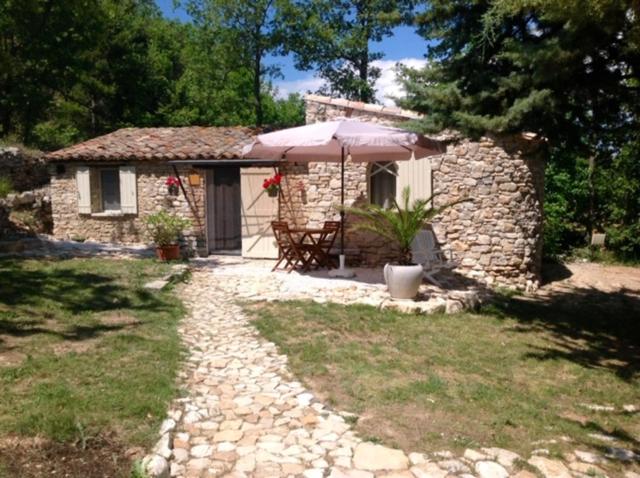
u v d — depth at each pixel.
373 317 7.57
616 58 6.70
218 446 3.71
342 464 3.53
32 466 3.19
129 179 13.28
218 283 9.53
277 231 11.51
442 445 3.91
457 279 11.27
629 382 6.05
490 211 11.44
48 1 15.31
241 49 19.33
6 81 16.56
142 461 3.29
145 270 9.85
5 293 7.37
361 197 11.70
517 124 7.20
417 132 8.27
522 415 4.65
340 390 4.90
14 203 14.19
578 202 15.38
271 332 6.62
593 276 13.15
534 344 7.22
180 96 25.75
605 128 7.75
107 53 23.66
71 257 10.96
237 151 12.29
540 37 7.04
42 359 4.97
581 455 3.99
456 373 5.69
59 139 25.39
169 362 5.22
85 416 3.83
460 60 7.74
